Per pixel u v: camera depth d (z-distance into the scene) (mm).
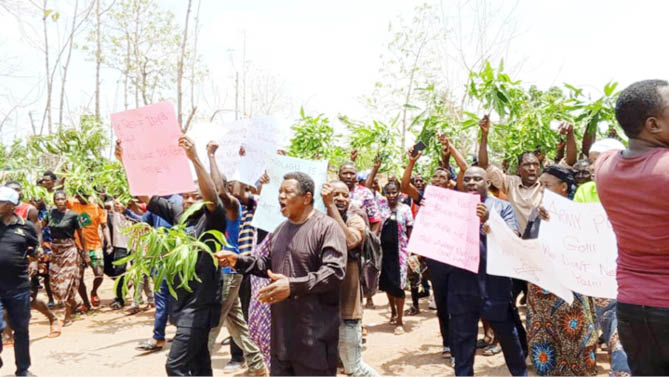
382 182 12250
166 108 3992
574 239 3598
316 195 4328
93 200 8602
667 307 2213
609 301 3865
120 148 4156
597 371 4695
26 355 4996
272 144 5070
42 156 10617
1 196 4859
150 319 7770
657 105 2246
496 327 4082
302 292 2812
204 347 3910
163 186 4023
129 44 14391
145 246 3461
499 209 4242
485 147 5504
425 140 6918
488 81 5719
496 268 3881
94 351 6043
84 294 8328
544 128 6352
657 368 2326
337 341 3115
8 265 4863
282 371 3076
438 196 4363
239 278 4637
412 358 5496
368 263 5160
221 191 4301
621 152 2477
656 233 2230
